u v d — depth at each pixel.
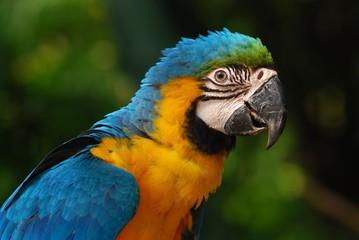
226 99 6.63
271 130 6.65
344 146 15.26
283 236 15.48
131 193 6.29
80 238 6.32
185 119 6.48
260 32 14.50
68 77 16.17
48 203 6.51
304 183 15.61
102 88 15.88
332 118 15.40
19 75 16.55
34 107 16.20
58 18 16.91
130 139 6.51
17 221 6.63
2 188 15.88
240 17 14.59
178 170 6.43
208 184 6.65
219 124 6.62
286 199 16.02
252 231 15.95
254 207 16.03
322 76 14.83
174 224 6.55
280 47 14.45
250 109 6.68
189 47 6.68
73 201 6.39
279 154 16.23
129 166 6.44
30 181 6.82
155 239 6.46
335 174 15.38
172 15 11.60
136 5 11.44
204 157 6.57
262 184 16.22
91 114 15.86
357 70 14.97
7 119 16.33
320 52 14.59
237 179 16.03
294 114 15.04
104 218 6.29
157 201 6.39
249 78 6.69
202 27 11.95
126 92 15.77
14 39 16.47
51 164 6.88
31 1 16.55
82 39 17.09
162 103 6.50
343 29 14.32
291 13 14.29
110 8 11.70
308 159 15.54
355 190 15.35
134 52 11.45
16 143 16.36
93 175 6.41
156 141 6.47
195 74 6.56
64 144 6.74
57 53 17.06
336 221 15.21
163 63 6.68
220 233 11.92
